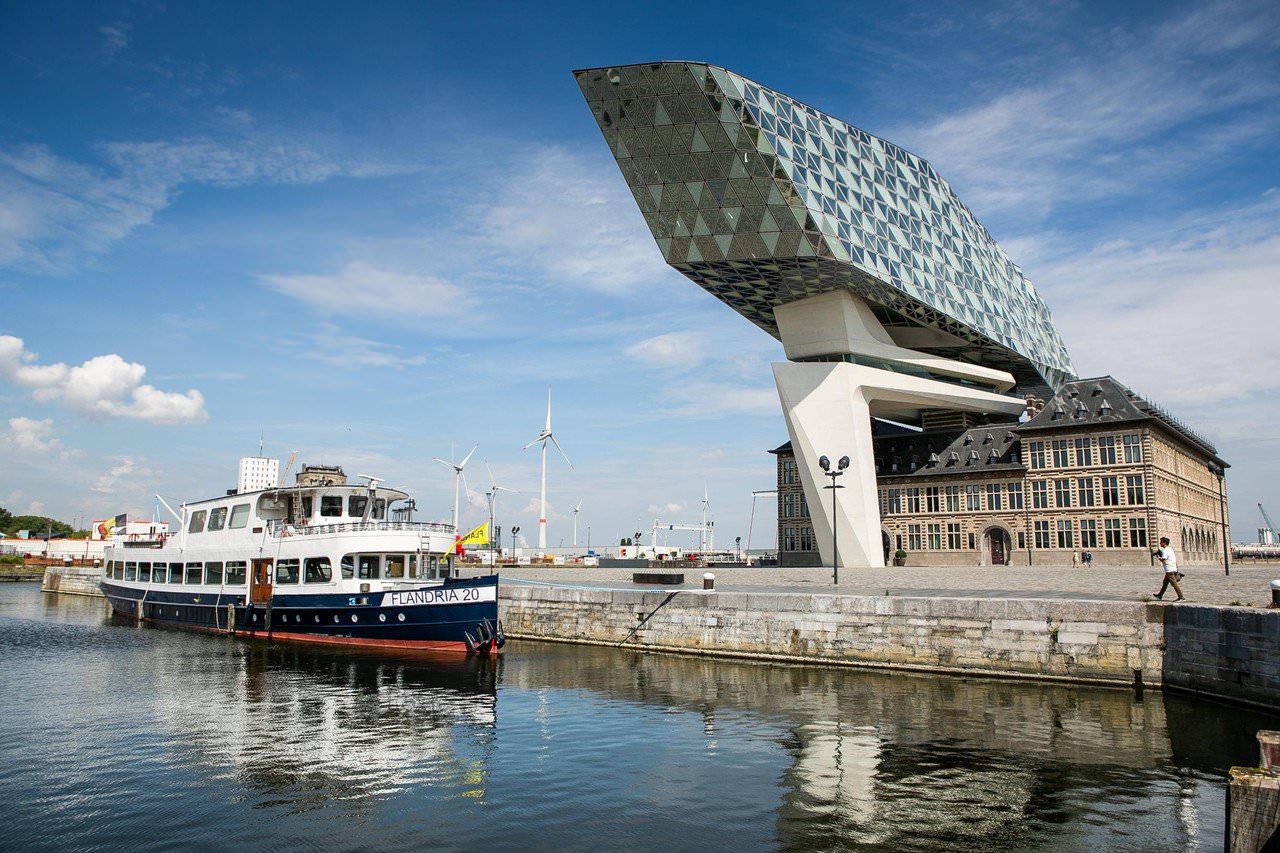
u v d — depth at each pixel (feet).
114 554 188.55
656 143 196.54
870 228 220.84
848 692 88.53
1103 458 239.09
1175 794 54.90
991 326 273.75
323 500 138.51
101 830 49.67
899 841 47.37
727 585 149.89
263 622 136.67
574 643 129.80
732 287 225.76
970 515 258.78
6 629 155.53
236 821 51.06
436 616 119.34
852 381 228.84
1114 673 89.66
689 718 77.25
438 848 46.65
